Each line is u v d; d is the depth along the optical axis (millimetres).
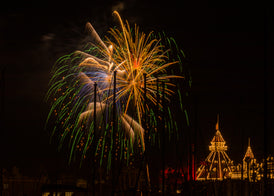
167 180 49594
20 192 46562
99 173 47906
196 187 51625
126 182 48906
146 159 44219
